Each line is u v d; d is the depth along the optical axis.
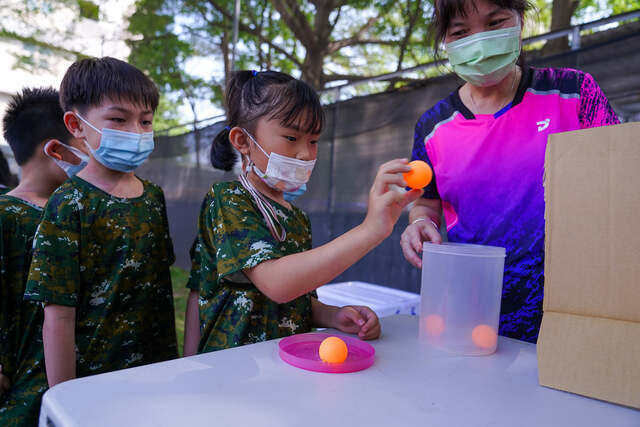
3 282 1.17
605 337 0.64
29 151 1.31
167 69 9.20
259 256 0.88
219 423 0.51
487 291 0.81
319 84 7.77
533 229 1.15
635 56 2.46
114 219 1.16
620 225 0.63
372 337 0.90
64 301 1.02
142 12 8.94
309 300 1.16
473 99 1.26
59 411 0.53
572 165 0.67
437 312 0.84
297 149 1.08
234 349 0.79
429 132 1.33
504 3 1.06
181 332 3.46
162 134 6.55
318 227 4.43
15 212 1.21
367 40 7.85
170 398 0.57
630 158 0.62
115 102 1.16
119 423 0.50
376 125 3.94
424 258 0.88
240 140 1.15
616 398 0.61
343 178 4.21
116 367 1.15
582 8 6.26
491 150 1.19
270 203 1.12
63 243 1.05
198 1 8.73
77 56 8.87
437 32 1.20
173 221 6.31
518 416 0.57
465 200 1.25
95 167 1.22
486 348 0.82
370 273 4.00
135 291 1.19
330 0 7.66
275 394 0.60
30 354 1.16
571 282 0.67
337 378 0.67
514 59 1.11
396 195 0.78
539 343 0.69
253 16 8.63
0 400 1.13
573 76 1.17
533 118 1.17
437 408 0.58
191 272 1.24
